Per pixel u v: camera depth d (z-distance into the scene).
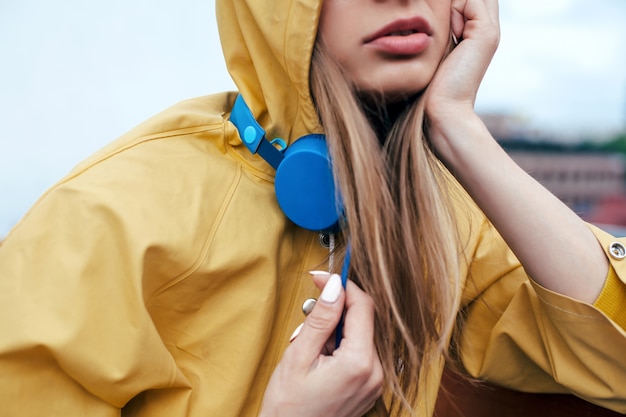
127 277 0.72
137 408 0.80
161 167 0.79
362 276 0.77
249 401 0.83
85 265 0.71
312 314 0.72
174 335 0.80
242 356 0.80
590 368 0.83
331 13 0.77
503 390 1.04
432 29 0.78
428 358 0.82
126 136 0.81
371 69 0.77
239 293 0.80
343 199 0.77
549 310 0.82
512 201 0.80
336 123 0.78
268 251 0.81
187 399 0.78
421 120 0.80
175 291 0.77
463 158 0.80
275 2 0.78
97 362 0.70
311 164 0.78
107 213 0.73
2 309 0.70
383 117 0.85
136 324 0.72
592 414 0.94
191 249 0.76
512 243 0.81
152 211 0.75
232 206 0.81
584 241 0.82
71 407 0.71
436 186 0.80
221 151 0.86
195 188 0.79
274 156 0.84
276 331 0.85
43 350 0.69
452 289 0.85
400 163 0.80
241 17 0.84
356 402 0.73
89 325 0.70
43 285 0.71
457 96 0.81
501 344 0.97
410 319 0.79
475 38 0.83
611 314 0.81
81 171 0.77
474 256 0.99
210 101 0.93
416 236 0.80
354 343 0.72
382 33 0.75
